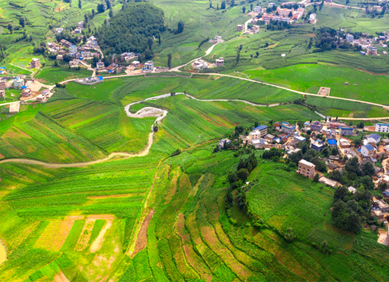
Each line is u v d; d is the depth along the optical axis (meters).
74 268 175.38
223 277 160.62
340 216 169.25
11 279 170.88
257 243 169.25
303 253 160.00
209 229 185.50
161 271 171.75
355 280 147.38
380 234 165.75
